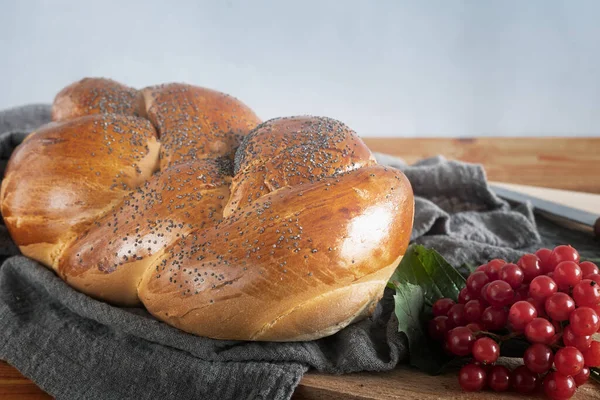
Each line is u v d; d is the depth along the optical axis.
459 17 0.91
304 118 0.41
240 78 0.94
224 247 0.36
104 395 0.37
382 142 0.94
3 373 0.39
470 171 0.57
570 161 0.92
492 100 0.94
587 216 0.57
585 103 0.92
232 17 0.91
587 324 0.33
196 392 0.36
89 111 0.45
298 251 0.35
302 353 0.36
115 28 0.90
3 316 0.41
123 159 0.42
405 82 0.94
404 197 0.37
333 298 0.35
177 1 0.90
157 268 0.38
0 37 0.88
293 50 0.93
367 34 0.92
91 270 0.40
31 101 0.91
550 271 0.37
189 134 0.43
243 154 0.39
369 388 0.35
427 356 0.37
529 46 0.91
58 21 0.89
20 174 0.42
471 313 0.37
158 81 0.93
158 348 0.37
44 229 0.42
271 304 0.35
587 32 0.90
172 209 0.38
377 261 0.36
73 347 0.39
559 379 0.34
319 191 0.36
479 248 0.48
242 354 0.36
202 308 0.36
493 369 0.35
